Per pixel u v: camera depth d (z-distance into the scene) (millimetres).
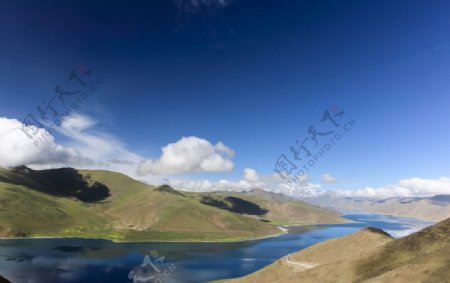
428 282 80812
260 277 142000
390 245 116500
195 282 170000
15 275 168875
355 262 114000
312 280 114125
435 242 107125
